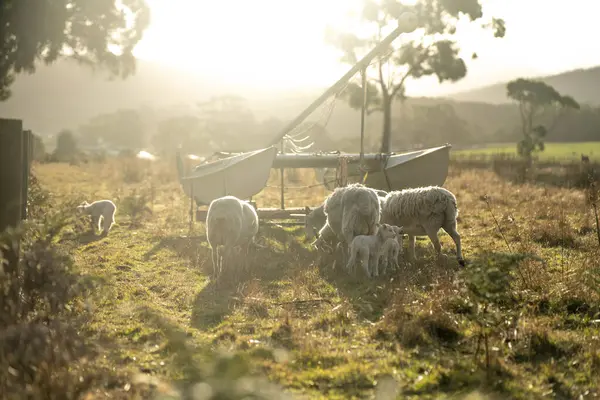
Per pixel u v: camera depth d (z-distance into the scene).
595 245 12.01
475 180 27.75
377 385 5.78
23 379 5.32
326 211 11.42
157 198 23.16
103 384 5.59
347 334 7.39
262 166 15.56
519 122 188.75
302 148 20.59
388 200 11.34
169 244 13.77
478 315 6.63
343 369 6.07
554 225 13.70
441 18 42.34
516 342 6.82
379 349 6.85
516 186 24.83
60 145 83.50
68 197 21.12
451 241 13.52
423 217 10.90
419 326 7.20
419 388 5.73
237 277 10.42
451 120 138.50
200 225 16.45
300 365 6.28
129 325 7.64
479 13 40.81
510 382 5.81
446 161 16.62
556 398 5.60
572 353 6.59
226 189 15.54
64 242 13.34
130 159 45.72
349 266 10.24
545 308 8.15
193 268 11.27
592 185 17.55
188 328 7.59
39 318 6.72
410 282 9.41
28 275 7.00
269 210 16.06
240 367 5.53
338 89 18.97
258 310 8.44
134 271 10.98
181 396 5.34
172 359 6.29
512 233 13.89
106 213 14.96
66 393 5.10
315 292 9.41
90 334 7.14
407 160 16.55
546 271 9.46
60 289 7.07
